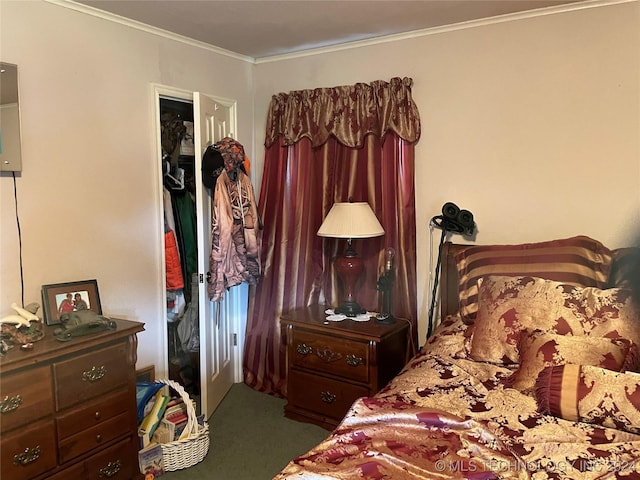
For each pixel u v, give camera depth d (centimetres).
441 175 301
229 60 343
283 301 347
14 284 225
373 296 324
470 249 277
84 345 206
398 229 310
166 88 294
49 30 235
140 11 258
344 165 325
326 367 287
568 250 248
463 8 261
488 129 285
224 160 292
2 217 220
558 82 265
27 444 189
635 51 246
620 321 207
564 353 196
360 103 315
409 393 200
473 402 191
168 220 307
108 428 220
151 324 292
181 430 261
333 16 271
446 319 284
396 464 148
